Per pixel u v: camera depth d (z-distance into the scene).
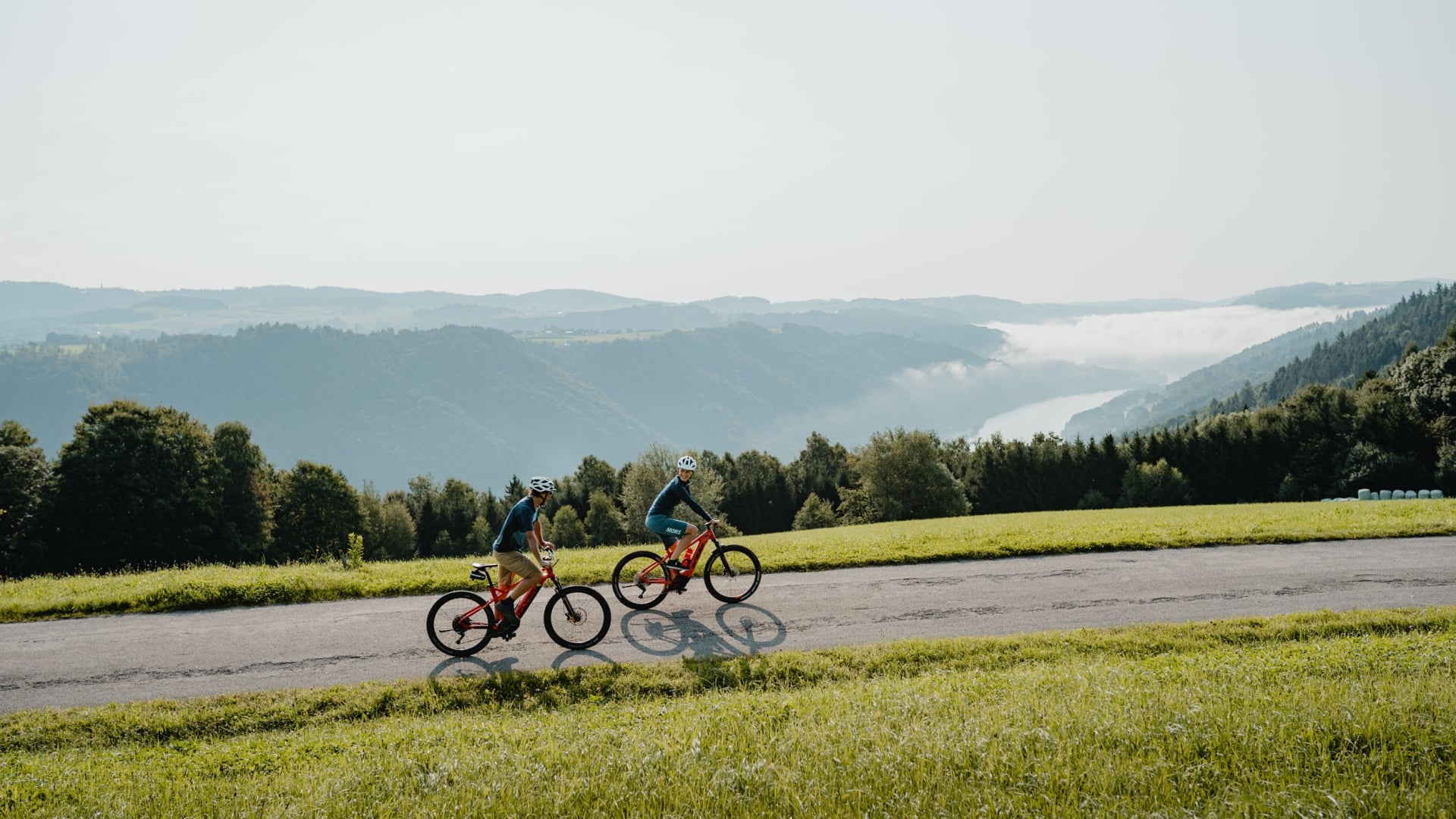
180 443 54.81
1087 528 21.59
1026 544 18.92
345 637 13.05
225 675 11.62
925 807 6.37
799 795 6.59
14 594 15.80
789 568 17.22
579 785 6.96
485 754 7.90
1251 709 8.00
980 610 14.23
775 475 103.81
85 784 7.85
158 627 13.72
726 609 14.21
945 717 8.21
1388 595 14.83
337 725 9.90
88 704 10.76
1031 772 6.87
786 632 13.01
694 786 6.83
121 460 50.97
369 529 73.81
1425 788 6.44
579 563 17.09
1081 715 7.96
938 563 17.70
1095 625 13.44
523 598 12.30
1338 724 7.54
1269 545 19.12
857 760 7.13
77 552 49.75
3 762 8.88
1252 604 14.47
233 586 15.34
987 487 90.56
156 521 52.00
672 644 12.48
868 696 9.34
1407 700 7.99
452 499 106.50
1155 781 6.62
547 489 11.93
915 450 80.19
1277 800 6.31
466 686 10.88
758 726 8.38
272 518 64.31
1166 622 13.38
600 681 10.90
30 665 12.05
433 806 6.72
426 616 13.93
